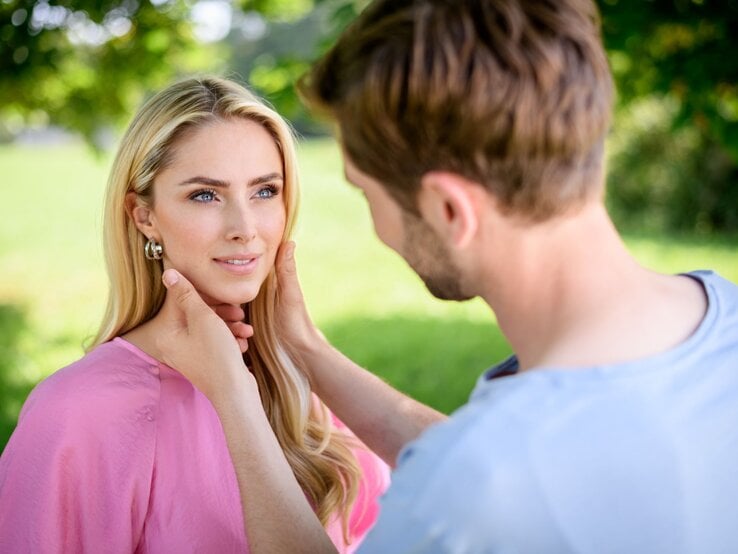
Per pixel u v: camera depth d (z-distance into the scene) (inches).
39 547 49.8
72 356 233.5
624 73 135.7
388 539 30.8
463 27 30.9
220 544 53.6
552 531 29.3
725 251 384.5
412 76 31.0
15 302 306.8
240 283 53.2
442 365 220.4
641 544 30.2
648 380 31.2
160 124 52.2
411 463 31.0
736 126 122.5
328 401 57.1
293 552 41.8
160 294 56.4
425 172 32.3
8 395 195.5
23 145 1015.0
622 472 29.9
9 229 469.4
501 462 29.2
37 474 50.4
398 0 33.0
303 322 58.4
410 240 34.5
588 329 32.3
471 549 29.4
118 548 51.7
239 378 47.4
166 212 52.7
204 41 195.5
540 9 31.3
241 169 52.2
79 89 197.6
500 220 32.2
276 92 137.4
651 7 119.3
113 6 167.6
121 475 52.1
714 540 31.6
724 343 33.0
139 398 53.5
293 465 58.5
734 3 118.3
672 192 449.7
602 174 32.9
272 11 192.2
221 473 54.6
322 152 816.9
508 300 33.6
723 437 31.7
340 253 390.0
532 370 31.5
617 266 33.4
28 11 157.3
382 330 258.1
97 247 402.0
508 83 30.3
